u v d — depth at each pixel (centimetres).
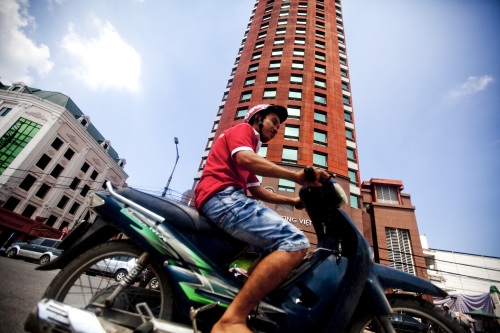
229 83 2272
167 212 124
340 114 1823
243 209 118
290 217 1238
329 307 114
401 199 1778
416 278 134
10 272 429
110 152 3153
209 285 112
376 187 1845
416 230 1557
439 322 128
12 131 2148
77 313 94
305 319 112
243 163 121
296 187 1364
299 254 110
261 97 1853
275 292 122
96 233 124
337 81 2027
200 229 122
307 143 1589
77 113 2739
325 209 145
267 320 110
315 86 1923
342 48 2361
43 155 2198
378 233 1567
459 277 1786
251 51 2305
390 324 119
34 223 2075
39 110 2266
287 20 2444
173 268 113
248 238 117
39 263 1183
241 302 100
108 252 124
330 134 1669
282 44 2234
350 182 1550
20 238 1992
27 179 2083
